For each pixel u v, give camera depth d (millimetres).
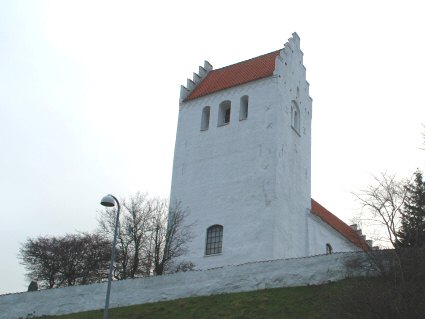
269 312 27500
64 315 34969
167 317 30000
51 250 59594
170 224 43719
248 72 47938
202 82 50906
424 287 23469
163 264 41562
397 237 26094
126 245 44312
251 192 41844
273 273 30812
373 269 27812
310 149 48562
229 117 47469
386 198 27062
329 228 48219
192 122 47750
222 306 29578
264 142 43094
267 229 39969
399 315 22094
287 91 46281
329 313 25016
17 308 37375
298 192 44719
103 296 34688
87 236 60125
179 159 46688
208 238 42375
